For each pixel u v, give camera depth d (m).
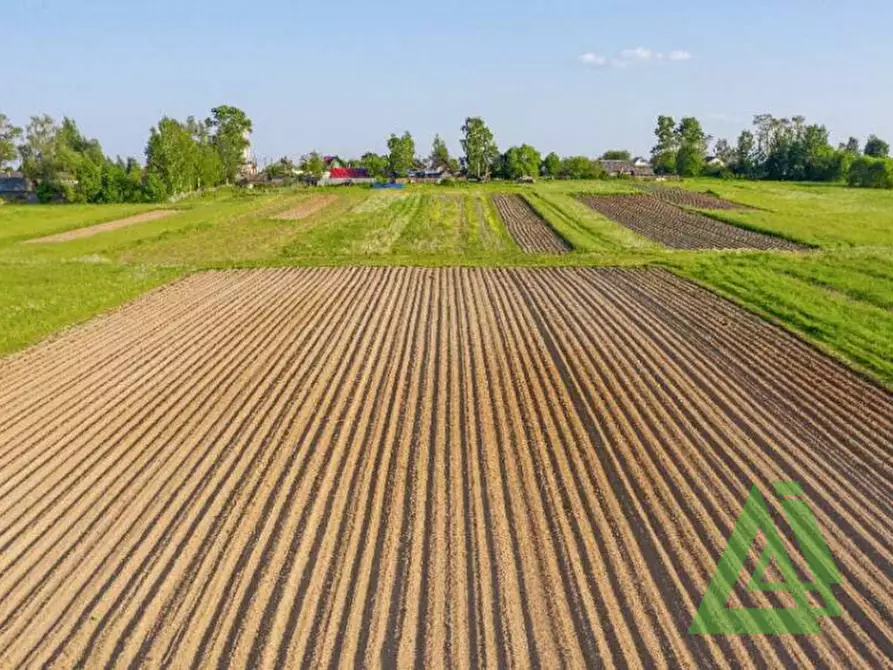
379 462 12.48
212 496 11.47
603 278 28.27
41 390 16.47
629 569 9.52
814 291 25.25
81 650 8.17
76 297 25.45
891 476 12.17
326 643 8.17
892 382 16.38
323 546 10.02
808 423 14.20
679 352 18.58
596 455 12.70
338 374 17.06
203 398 15.71
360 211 58.59
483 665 7.83
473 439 13.34
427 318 22.17
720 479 11.93
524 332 20.45
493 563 9.62
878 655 8.05
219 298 25.38
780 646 8.19
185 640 8.27
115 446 13.41
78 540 10.35
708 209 55.53
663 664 7.86
